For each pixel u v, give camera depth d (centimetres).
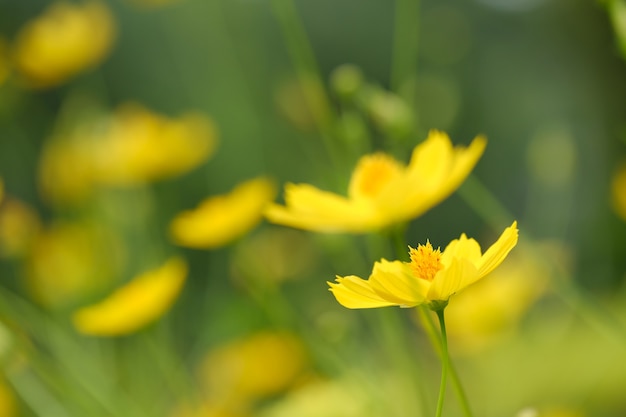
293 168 157
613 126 155
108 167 141
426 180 101
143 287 115
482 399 124
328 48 271
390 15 274
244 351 127
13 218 138
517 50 205
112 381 121
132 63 250
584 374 127
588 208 149
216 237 120
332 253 117
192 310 152
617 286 145
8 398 119
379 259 107
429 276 94
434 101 127
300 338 118
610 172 150
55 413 113
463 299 121
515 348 125
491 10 216
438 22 140
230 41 160
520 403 124
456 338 123
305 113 138
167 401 126
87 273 137
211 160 159
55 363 117
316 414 114
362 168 102
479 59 215
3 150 178
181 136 141
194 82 180
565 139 121
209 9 162
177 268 115
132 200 141
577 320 129
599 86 159
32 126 199
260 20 241
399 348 108
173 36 187
